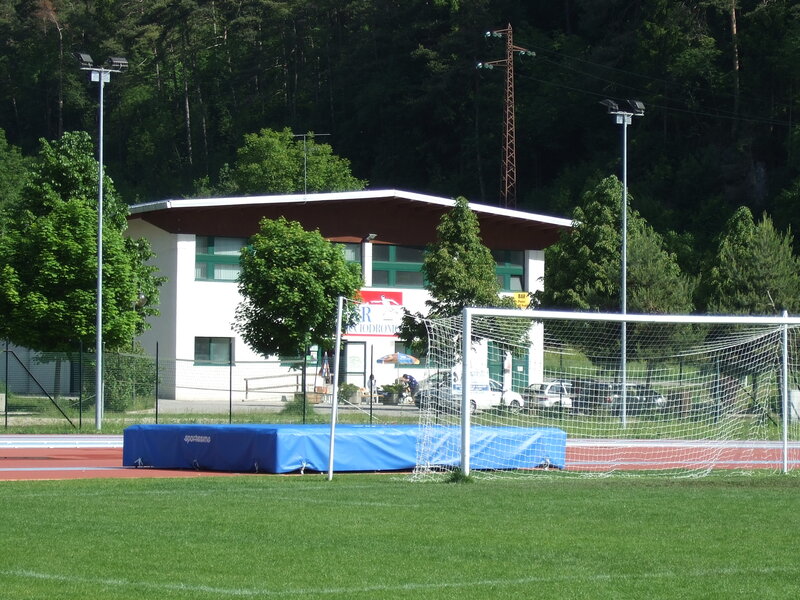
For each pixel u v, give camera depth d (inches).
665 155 4146.2
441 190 4795.8
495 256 2684.5
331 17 5910.4
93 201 2081.7
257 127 5634.8
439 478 919.7
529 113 4544.8
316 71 5767.7
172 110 5876.0
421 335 2103.8
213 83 5910.4
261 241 2007.9
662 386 1199.6
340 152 5285.4
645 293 2187.5
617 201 2279.8
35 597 406.9
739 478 933.2
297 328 1987.0
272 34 5831.7
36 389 2203.5
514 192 3356.3
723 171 3843.5
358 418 1755.7
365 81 5285.4
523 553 508.1
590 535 564.1
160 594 414.3
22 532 561.0
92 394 1764.3
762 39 3956.7
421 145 4926.2
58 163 2084.2
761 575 456.8
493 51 4734.3
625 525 602.5
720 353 1229.7
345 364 2506.2
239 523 598.2
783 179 3705.7
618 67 4458.7
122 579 441.4
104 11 6043.3
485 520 619.5
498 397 1246.3
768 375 1216.8
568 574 458.3
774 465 1095.0
